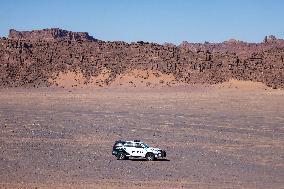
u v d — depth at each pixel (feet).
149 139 155.63
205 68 549.95
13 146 127.03
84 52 591.78
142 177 91.81
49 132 164.96
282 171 104.94
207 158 120.37
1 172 89.61
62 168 97.55
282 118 244.63
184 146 141.49
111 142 145.18
